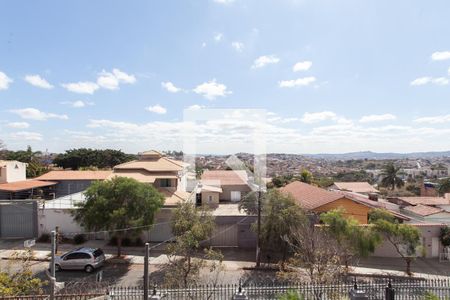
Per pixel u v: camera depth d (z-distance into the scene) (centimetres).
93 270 1496
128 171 2400
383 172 5538
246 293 861
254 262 1625
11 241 1931
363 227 1588
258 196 1506
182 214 1547
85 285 1281
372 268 1530
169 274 1157
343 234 1523
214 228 1705
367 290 856
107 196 1669
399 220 1941
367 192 3625
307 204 2033
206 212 1569
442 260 1666
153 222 1753
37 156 5522
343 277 1155
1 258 1638
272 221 1576
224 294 937
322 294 852
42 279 1388
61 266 1495
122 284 1329
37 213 2012
